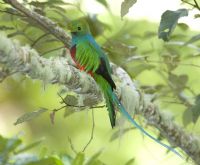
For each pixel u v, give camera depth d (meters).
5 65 8.07
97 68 9.21
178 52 12.29
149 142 17.59
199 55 11.70
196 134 11.08
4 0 9.70
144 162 17.58
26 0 10.75
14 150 9.83
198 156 10.80
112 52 11.43
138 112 10.19
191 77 14.96
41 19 10.05
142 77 15.82
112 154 17.58
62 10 10.99
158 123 10.42
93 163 10.00
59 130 18.02
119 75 10.31
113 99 9.29
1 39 7.66
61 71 8.66
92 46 9.38
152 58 13.70
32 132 18.42
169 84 11.86
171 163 17.34
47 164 9.52
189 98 11.75
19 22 11.36
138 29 15.77
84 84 9.07
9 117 18.59
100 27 11.66
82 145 17.78
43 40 11.34
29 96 18.02
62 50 10.62
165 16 8.95
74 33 9.53
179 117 13.88
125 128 11.08
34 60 8.22
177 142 10.66
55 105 17.97
